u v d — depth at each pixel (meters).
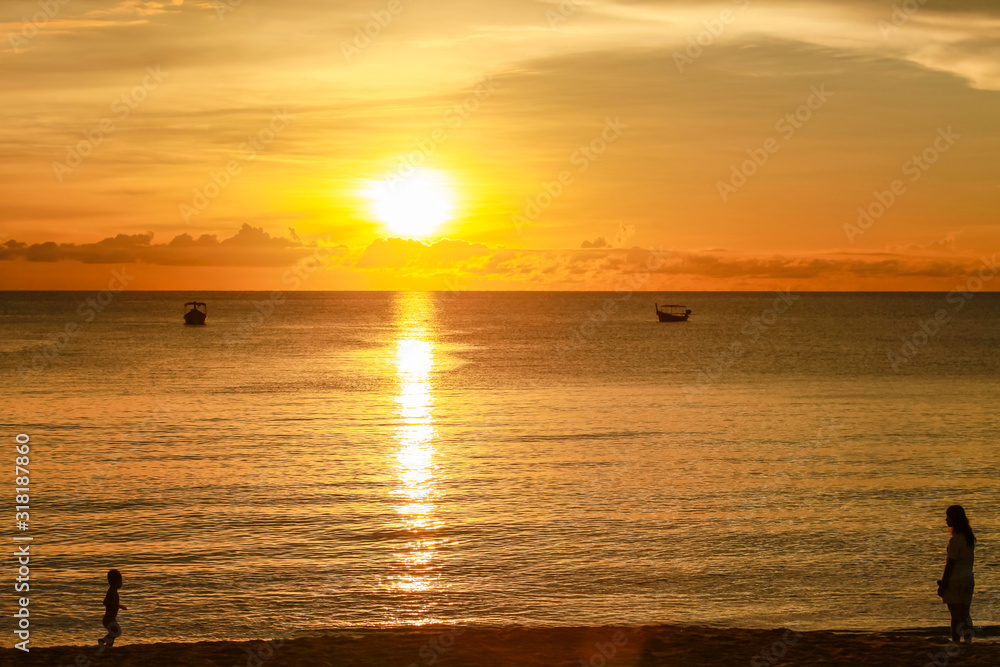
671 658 13.87
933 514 28.39
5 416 52.44
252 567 22.50
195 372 82.44
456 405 58.28
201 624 18.47
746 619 18.88
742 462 37.62
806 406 57.12
